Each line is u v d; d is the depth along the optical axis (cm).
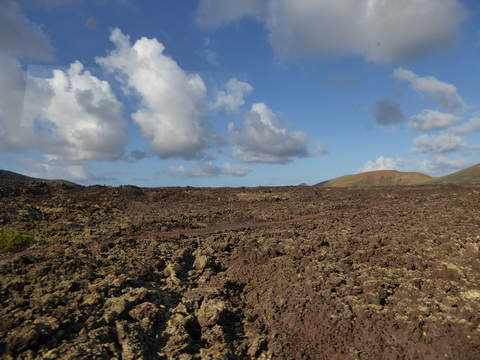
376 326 1098
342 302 1220
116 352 963
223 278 1526
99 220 3159
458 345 955
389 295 1238
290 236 2244
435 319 1052
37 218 2994
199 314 1206
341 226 2509
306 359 1033
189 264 1819
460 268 1312
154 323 1157
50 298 1184
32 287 1302
